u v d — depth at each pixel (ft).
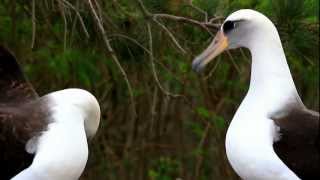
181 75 52.80
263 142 34.78
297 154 35.29
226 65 53.06
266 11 41.39
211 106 59.52
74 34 42.75
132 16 42.24
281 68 36.19
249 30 36.73
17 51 51.88
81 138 34.55
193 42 43.60
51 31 46.34
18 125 34.40
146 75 48.96
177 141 63.05
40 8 43.21
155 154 63.16
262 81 36.17
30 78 56.54
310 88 62.44
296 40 41.63
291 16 40.81
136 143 61.57
